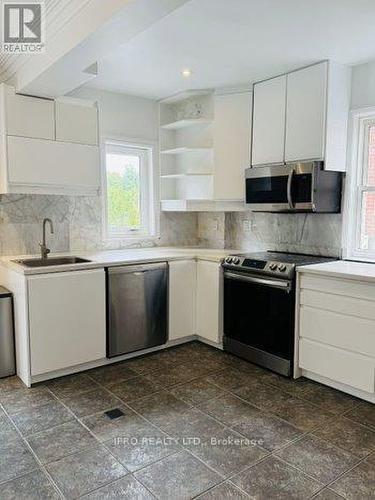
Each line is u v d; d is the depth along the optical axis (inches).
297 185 126.3
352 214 131.3
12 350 121.7
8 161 118.6
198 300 149.8
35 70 105.4
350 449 85.4
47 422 95.4
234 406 103.9
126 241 165.3
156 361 134.6
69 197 148.6
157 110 170.7
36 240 142.6
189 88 150.9
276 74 133.6
